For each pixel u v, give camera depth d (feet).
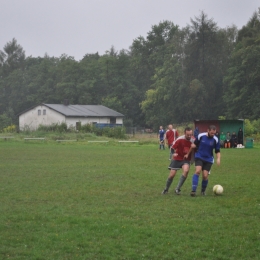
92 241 48.39
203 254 44.29
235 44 509.35
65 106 468.34
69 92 561.84
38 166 130.21
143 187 87.76
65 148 224.53
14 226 54.54
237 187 88.22
